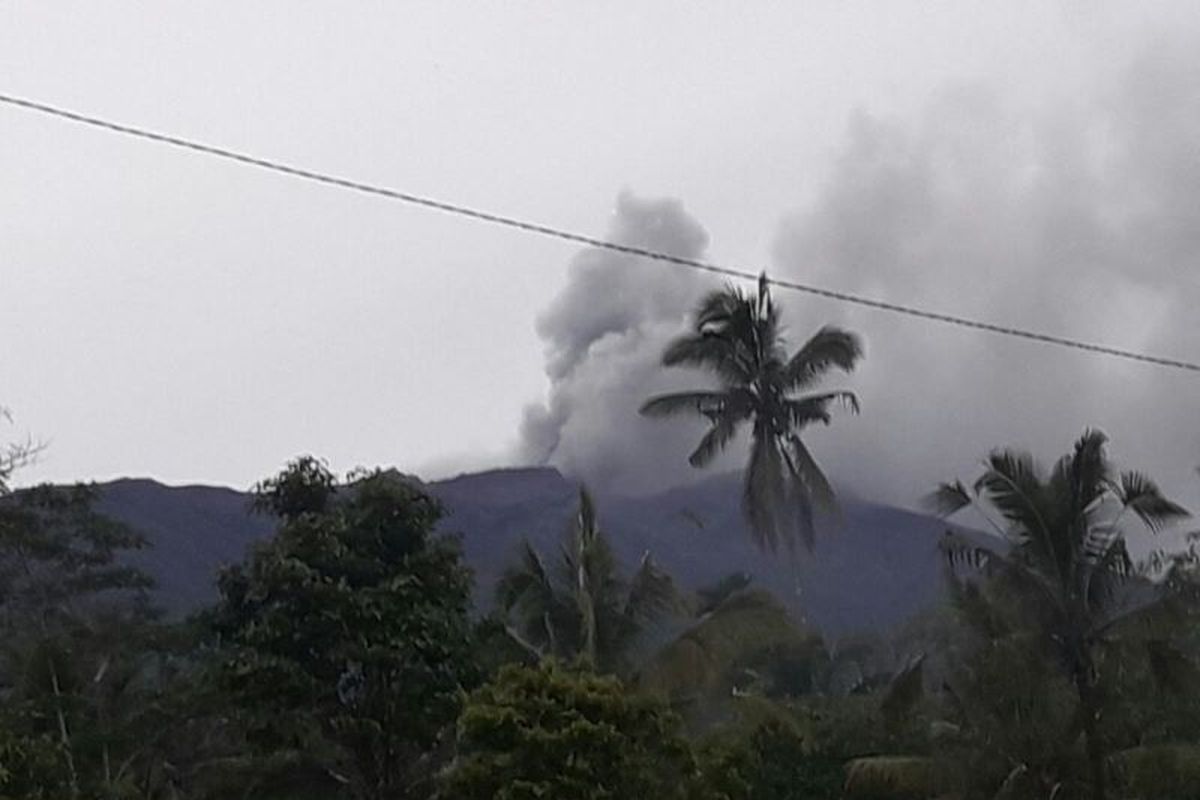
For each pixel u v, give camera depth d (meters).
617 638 37.56
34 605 39.31
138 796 31.84
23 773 26.98
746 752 27.31
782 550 52.81
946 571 38.41
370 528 29.48
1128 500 37.38
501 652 35.06
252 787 29.44
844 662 62.88
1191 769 36.34
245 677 27.92
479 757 23.59
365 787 28.66
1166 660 37.28
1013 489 37.56
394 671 28.45
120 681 36.66
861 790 39.69
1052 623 37.34
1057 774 37.34
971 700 38.19
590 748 23.31
